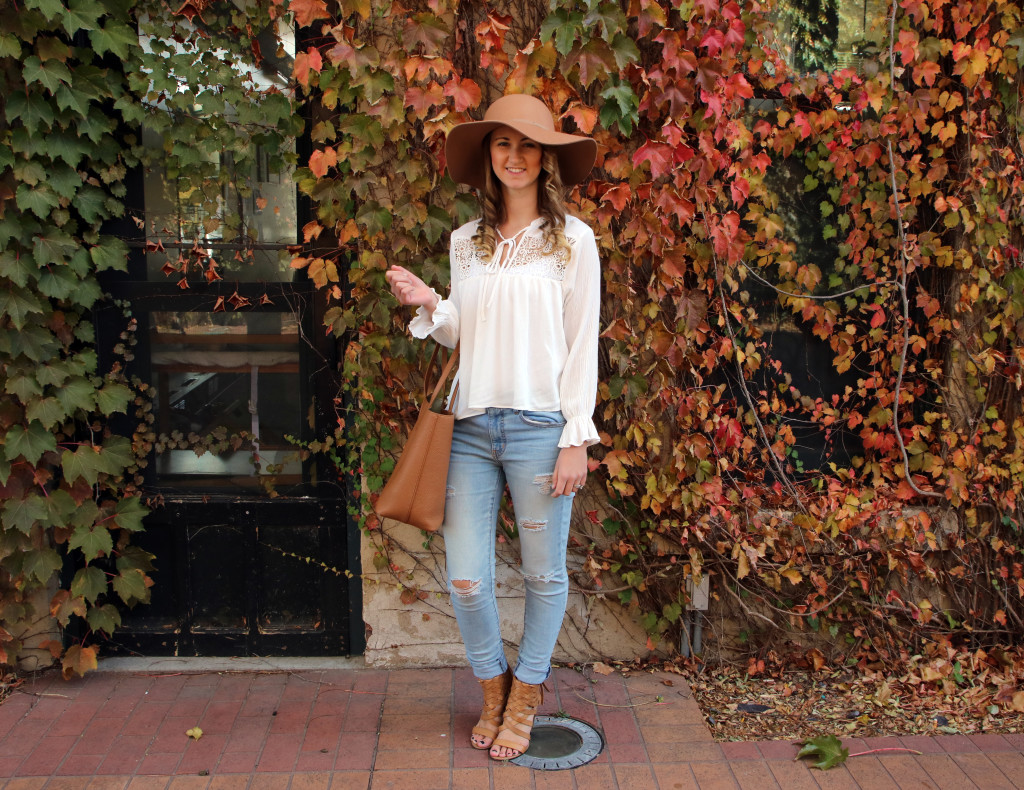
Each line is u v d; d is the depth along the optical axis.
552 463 2.21
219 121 2.72
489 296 2.17
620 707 2.69
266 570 2.99
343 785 2.26
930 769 2.37
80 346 2.82
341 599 2.99
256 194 2.86
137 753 2.40
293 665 2.96
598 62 2.49
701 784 2.28
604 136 2.67
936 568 3.07
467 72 2.71
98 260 2.70
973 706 2.74
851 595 2.99
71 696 2.72
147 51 2.68
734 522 2.88
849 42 2.94
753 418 2.96
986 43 2.81
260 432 2.95
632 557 2.95
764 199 2.87
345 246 2.74
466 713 2.64
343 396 2.86
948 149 2.95
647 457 2.89
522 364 2.16
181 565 2.97
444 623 2.94
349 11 2.47
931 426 3.05
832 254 3.02
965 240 2.95
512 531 2.92
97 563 2.91
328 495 2.95
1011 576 3.07
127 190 2.80
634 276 2.84
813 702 2.79
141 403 2.90
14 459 2.70
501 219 2.26
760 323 3.05
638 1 2.50
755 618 3.02
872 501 3.02
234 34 2.70
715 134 2.66
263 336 2.92
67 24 2.48
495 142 2.15
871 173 2.93
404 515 2.19
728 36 2.58
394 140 2.58
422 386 2.83
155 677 2.86
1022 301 2.95
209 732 2.52
